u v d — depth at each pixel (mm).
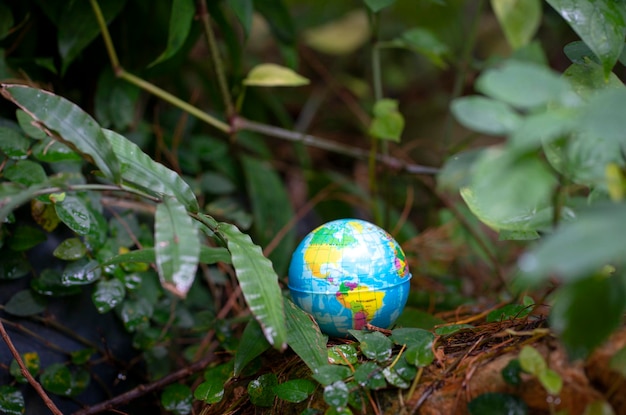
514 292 514
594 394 384
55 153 483
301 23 888
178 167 607
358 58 1029
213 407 476
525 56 607
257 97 718
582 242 321
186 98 667
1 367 480
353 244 452
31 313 493
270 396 445
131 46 605
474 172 374
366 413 417
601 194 415
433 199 734
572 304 348
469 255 672
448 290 625
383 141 628
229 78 690
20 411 470
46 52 590
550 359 394
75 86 604
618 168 385
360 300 446
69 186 392
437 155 916
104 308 493
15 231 489
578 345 354
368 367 419
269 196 659
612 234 321
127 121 579
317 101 953
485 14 995
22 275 492
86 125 396
